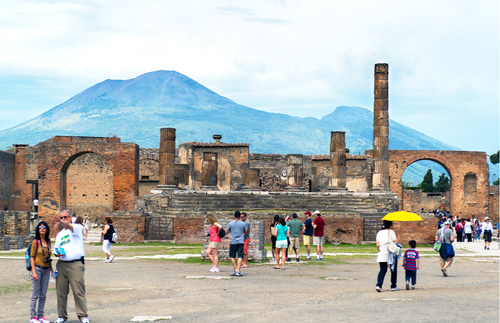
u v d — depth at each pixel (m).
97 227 52.59
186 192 38.94
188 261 21.05
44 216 40.38
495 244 35.41
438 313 9.65
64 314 9.67
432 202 69.12
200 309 10.52
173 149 42.56
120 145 40.72
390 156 60.34
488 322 8.73
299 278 16.08
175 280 15.18
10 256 22.83
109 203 55.56
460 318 9.10
